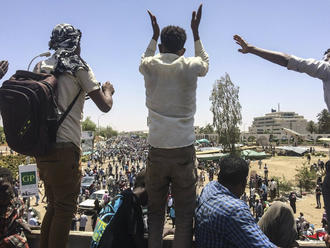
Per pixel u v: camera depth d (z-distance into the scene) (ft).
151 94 6.26
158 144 6.07
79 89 7.00
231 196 6.33
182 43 6.61
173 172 6.11
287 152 193.98
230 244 5.94
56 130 6.29
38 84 6.01
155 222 6.51
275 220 7.27
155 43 7.07
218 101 144.46
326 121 303.68
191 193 6.30
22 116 5.87
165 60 6.24
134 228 6.84
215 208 6.07
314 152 190.70
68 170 6.72
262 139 221.87
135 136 590.96
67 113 6.70
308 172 96.43
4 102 5.95
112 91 7.63
